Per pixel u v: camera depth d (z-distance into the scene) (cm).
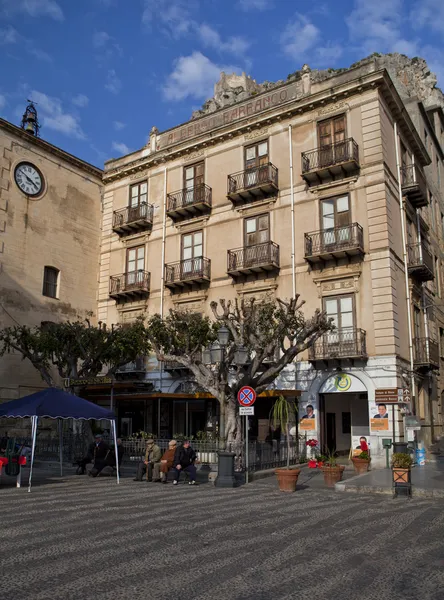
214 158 2792
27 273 2727
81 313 2984
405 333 2286
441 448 2472
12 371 2578
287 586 600
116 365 2270
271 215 2531
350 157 2305
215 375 1847
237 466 1727
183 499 1266
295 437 2173
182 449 1596
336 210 2359
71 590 574
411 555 740
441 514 1070
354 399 2581
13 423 2539
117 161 3238
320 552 753
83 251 3061
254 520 994
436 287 3070
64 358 2244
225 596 562
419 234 2559
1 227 2631
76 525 934
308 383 2278
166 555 730
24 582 602
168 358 1892
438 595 575
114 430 1659
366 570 666
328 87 2475
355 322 2217
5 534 858
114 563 686
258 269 2473
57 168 2975
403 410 2086
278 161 2567
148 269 2920
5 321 2583
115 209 3169
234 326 1834
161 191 2972
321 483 1603
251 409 1602
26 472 1931
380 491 1389
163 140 3048
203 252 2719
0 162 2669
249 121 2675
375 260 2219
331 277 2298
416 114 3145
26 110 3288
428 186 3141
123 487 1502
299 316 1952
